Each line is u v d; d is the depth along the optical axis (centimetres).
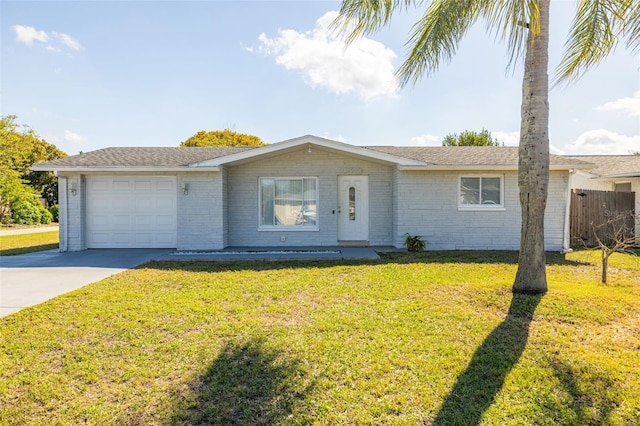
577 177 1752
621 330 442
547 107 574
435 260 937
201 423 272
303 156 1215
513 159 1162
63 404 296
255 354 381
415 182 1161
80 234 1166
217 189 1143
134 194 1203
